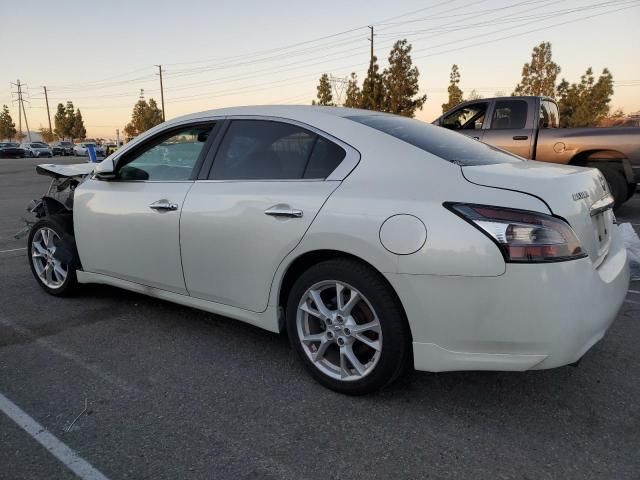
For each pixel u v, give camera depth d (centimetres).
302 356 288
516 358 226
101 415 259
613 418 252
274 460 224
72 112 7562
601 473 213
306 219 267
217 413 261
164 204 330
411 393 278
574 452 226
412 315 240
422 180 248
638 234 674
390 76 2720
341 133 282
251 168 306
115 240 367
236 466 220
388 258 240
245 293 302
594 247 248
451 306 230
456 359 236
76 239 402
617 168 773
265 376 299
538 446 231
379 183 256
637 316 387
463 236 225
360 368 267
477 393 277
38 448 233
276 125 305
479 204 228
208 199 311
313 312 279
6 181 1769
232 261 302
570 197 234
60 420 255
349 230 250
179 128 349
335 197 262
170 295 348
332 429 246
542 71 3388
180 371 306
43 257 446
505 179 236
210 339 353
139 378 298
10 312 406
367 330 261
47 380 296
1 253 611
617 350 328
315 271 270
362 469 217
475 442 234
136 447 233
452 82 3903
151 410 264
